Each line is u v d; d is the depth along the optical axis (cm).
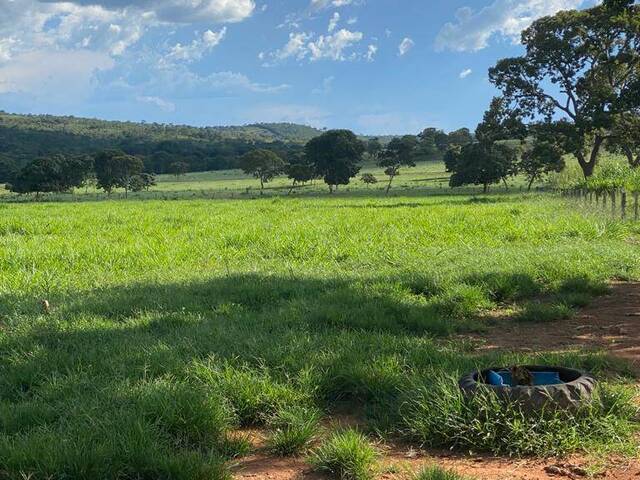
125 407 463
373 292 942
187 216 2902
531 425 415
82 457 373
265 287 996
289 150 19938
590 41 5581
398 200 5131
